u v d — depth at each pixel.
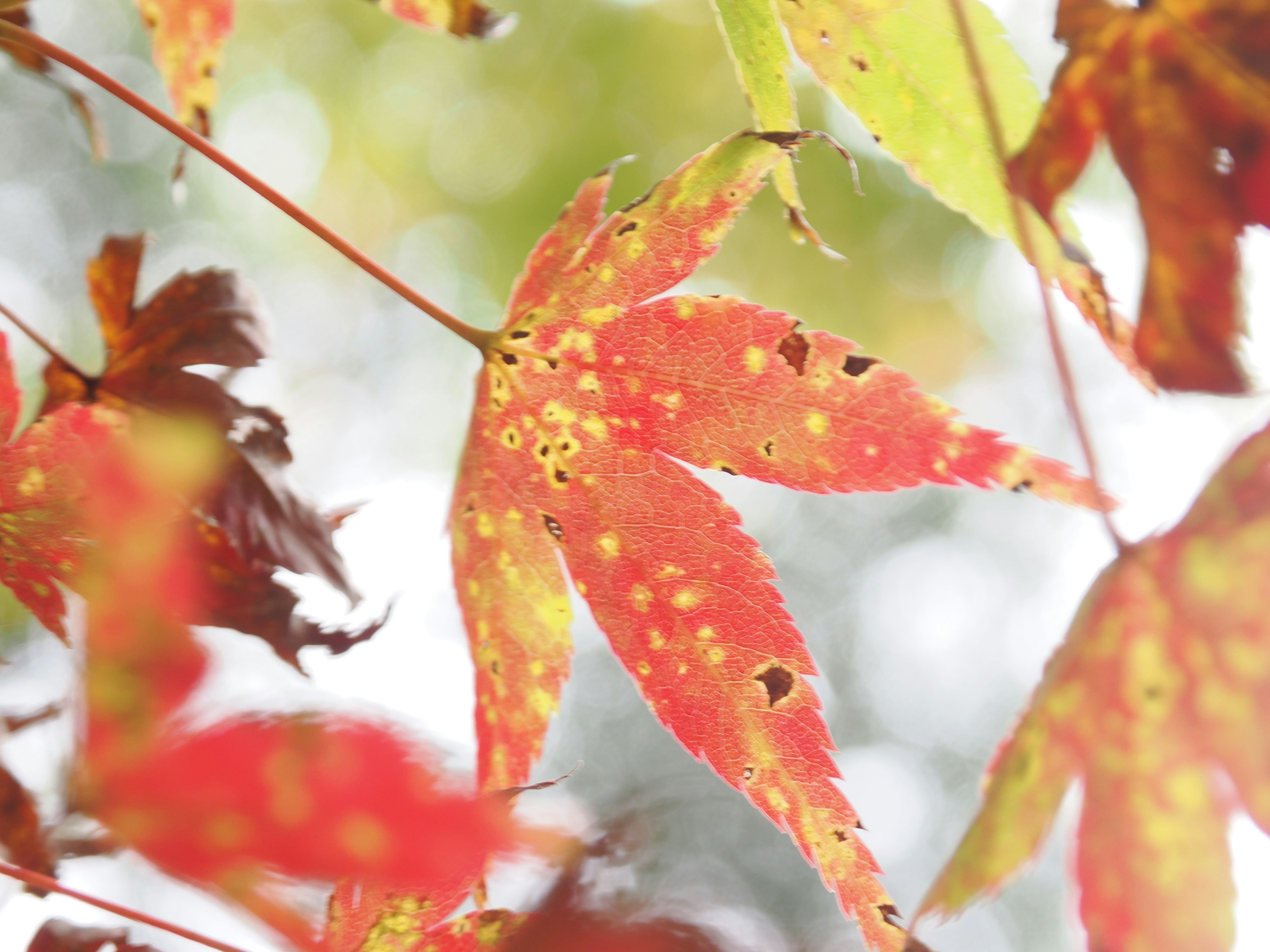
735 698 0.30
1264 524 0.28
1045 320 0.29
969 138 0.30
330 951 0.29
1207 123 0.29
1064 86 0.29
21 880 0.29
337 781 0.28
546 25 0.77
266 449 0.30
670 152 0.77
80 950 0.29
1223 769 0.28
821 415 0.30
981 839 0.28
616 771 0.78
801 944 0.28
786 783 0.30
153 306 0.30
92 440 0.30
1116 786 0.28
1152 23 0.29
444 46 0.79
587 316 0.31
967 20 0.30
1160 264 0.29
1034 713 0.29
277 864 0.28
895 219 0.76
